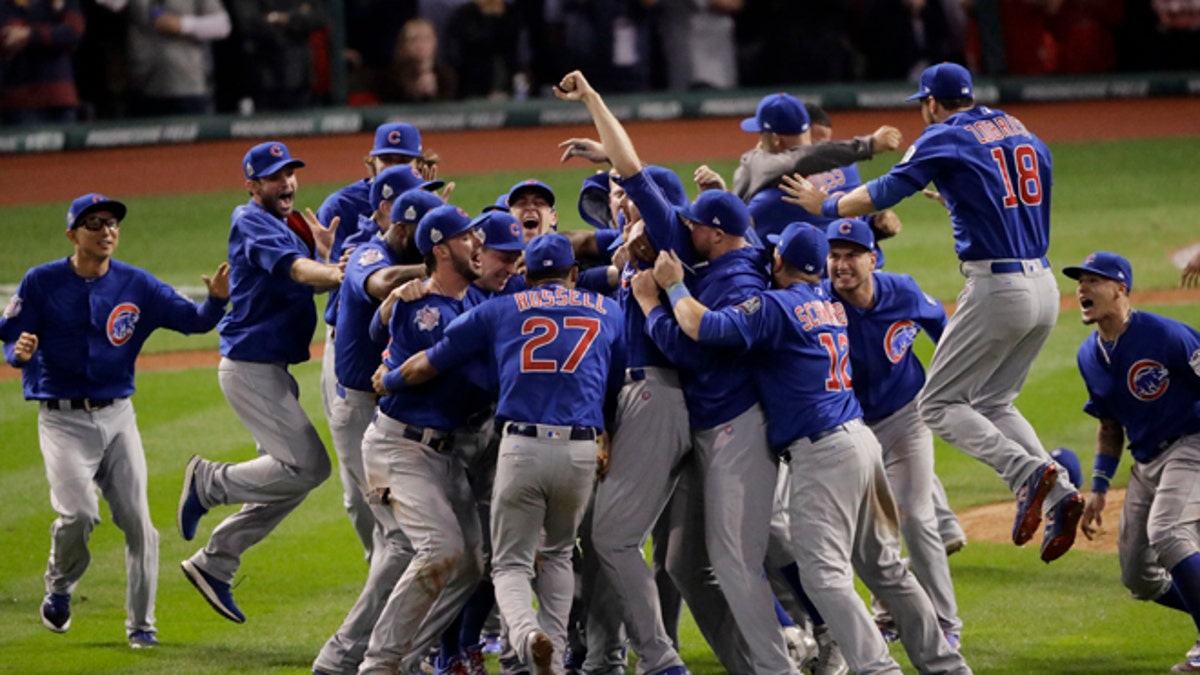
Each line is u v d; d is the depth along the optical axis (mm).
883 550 28344
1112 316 30500
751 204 36188
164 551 40531
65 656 33094
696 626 35000
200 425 50781
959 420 33094
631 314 29344
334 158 89125
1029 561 37844
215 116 91562
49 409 33656
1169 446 30562
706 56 95750
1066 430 47188
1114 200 77562
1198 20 98688
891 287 31938
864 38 97000
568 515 28328
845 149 35469
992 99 97562
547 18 95688
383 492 29172
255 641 33969
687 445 28828
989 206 32500
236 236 33719
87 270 33688
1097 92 98312
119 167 88938
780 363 27969
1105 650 31562
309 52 92062
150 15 89188
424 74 94562
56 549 33594
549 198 33312
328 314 34656
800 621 31281
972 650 31891
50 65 89438
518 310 28234
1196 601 29375
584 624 31188
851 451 27703
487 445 30234
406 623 28281
